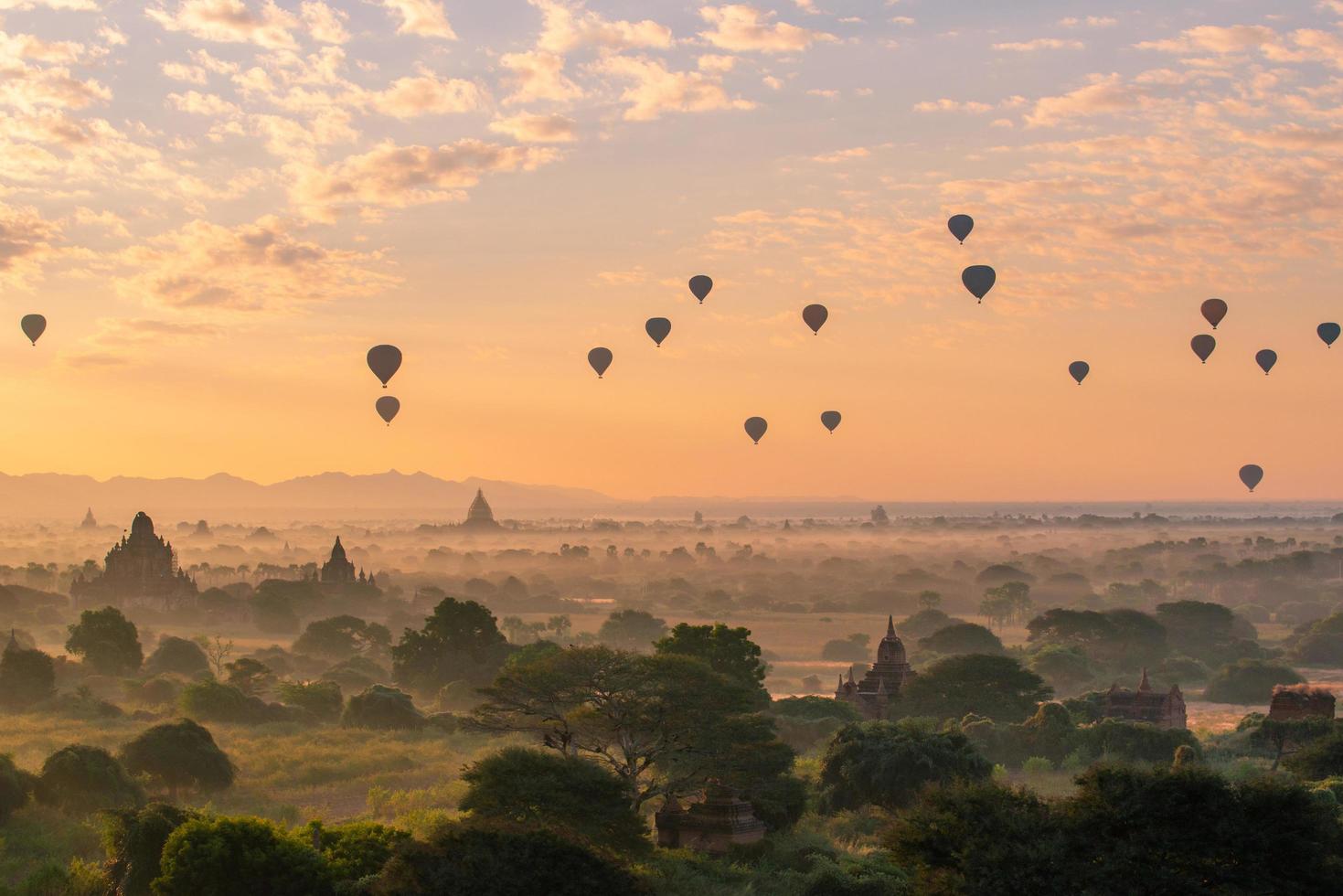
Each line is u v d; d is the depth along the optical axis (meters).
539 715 67.44
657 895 50.38
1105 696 124.94
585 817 53.62
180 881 48.97
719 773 64.12
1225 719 141.25
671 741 64.56
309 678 165.00
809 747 106.19
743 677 100.94
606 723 64.69
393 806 75.69
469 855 44.66
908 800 75.06
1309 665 194.12
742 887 55.94
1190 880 41.12
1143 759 99.88
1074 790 87.06
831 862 58.72
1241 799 42.88
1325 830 42.66
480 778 54.62
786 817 66.94
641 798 64.94
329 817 74.75
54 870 54.94
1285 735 98.81
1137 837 42.06
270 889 49.12
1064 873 41.66
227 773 82.44
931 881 43.66
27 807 71.44
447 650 149.38
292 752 97.06
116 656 156.75
